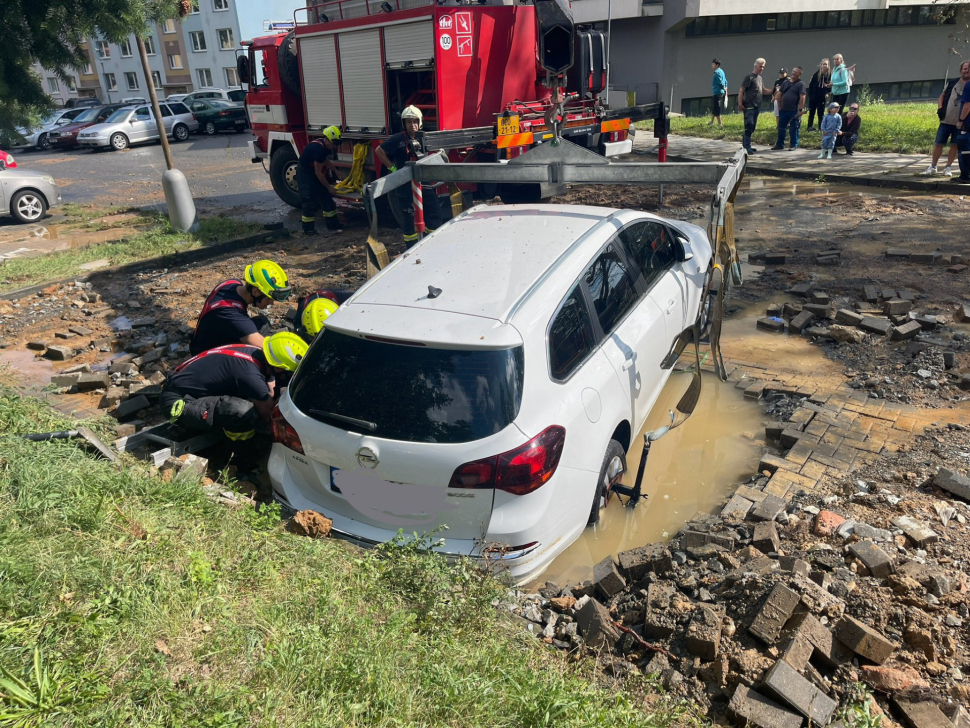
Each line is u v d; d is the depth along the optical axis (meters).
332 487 3.83
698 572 3.57
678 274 5.55
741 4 25.53
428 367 3.62
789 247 9.28
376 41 10.57
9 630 2.62
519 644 3.13
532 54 10.62
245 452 5.30
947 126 12.00
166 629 2.78
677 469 4.79
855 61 29.64
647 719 2.62
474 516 3.52
